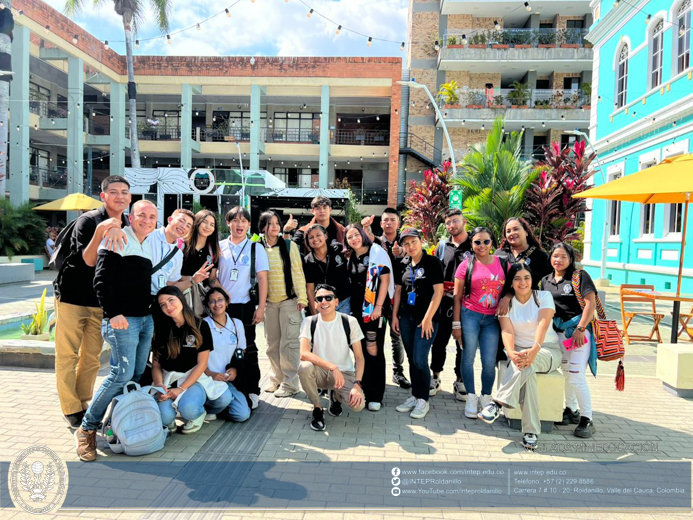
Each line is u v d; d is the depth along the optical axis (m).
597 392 5.42
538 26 28.06
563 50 25.94
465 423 4.43
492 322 4.50
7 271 14.28
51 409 4.39
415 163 30.36
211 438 3.98
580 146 9.26
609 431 4.28
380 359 4.78
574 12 27.41
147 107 32.03
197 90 29.42
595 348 4.33
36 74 27.47
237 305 4.70
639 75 14.60
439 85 28.91
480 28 28.47
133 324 3.59
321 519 2.85
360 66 28.86
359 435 4.10
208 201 22.12
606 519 2.91
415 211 14.76
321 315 4.41
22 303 10.55
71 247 3.92
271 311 5.08
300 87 29.69
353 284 4.97
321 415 4.26
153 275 4.09
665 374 5.48
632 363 6.79
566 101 26.34
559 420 4.20
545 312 4.13
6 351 5.62
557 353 4.23
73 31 24.38
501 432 4.23
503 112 26.30
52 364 5.61
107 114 31.53
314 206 5.31
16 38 22.17
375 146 30.12
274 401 4.94
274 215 4.95
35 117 25.23
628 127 14.84
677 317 7.14
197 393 4.01
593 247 17.44
